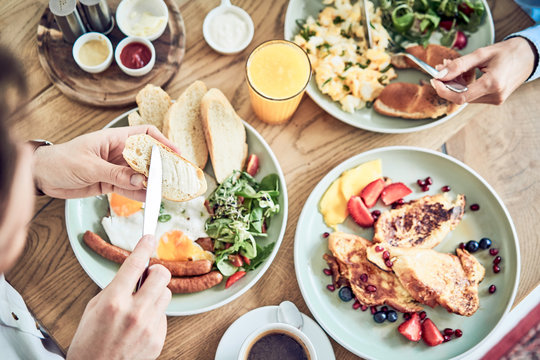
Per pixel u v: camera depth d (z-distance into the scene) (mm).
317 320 606
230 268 625
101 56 688
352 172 667
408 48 721
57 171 568
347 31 729
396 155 681
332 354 607
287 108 661
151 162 521
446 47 723
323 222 668
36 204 647
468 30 726
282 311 621
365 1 690
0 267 318
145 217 500
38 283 626
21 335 521
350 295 637
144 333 463
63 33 682
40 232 640
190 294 619
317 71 700
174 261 629
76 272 632
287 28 712
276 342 581
